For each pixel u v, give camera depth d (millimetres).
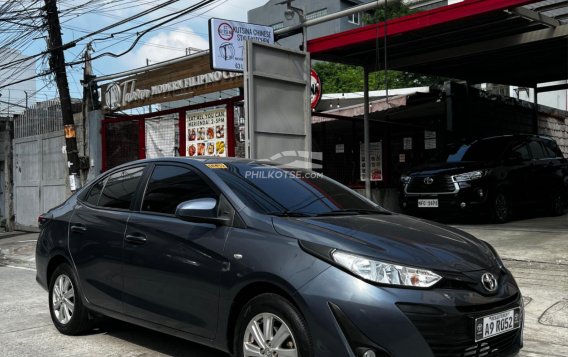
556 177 12539
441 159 11859
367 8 10656
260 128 9133
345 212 4293
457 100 14414
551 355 4473
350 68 37281
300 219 3830
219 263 3775
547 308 5617
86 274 4949
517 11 9398
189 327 3988
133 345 4926
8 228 18109
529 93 21312
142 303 4363
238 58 11984
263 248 3574
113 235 4691
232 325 3750
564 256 7508
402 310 3082
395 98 15430
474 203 10492
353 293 3145
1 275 9352
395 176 14742
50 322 5840
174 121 13555
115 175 5207
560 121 19469
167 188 4570
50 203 16469
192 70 13797
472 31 10562
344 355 3090
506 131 16281
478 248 3846
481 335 3264
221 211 4000
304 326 3268
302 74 9789
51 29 12773
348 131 14555
